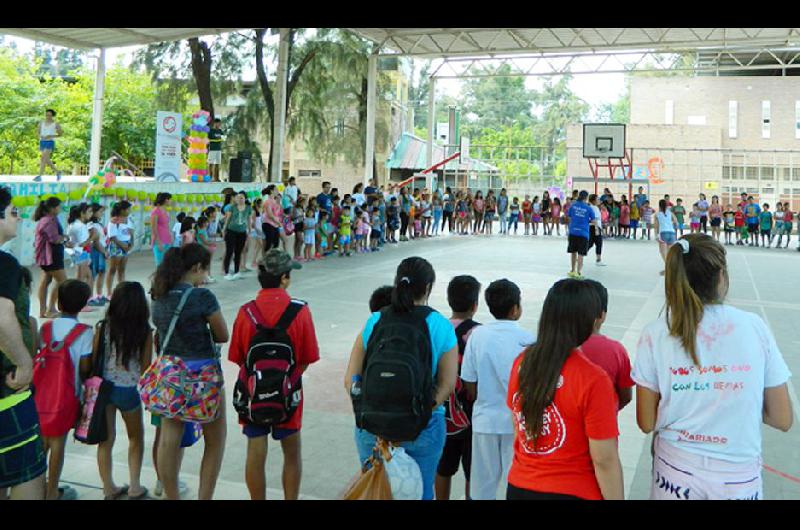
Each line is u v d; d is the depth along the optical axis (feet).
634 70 93.20
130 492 13.55
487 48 92.73
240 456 15.96
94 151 71.36
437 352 10.29
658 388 8.05
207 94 87.04
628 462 15.67
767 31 83.46
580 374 7.85
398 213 75.87
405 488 9.74
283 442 12.81
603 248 72.54
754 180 124.57
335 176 143.54
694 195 123.65
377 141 112.16
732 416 7.64
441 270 49.06
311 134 101.24
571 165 129.08
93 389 13.15
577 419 7.86
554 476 7.97
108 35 66.95
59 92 111.96
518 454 8.44
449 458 12.67
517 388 8.33
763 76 130.72
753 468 7.72
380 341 10.03
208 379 12.43
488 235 88.89
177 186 62.23
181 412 12.18
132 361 13.28
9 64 114.62
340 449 16.37
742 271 53.47
